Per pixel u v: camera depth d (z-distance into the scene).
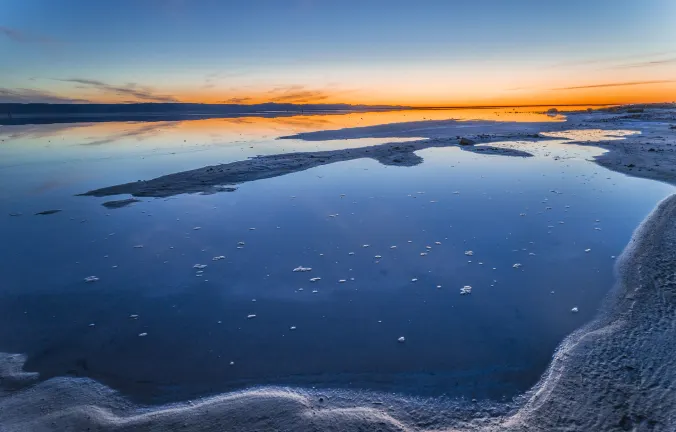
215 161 14.06
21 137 22.48
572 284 5.23
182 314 4.74
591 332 4.14
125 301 5.03
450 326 4.40
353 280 5.54
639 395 3.22
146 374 3.71
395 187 10.59
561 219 7.73
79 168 13.06
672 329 4.03
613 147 16.00
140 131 26.03
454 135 22.55
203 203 9.23
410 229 7.46
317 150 16.66
